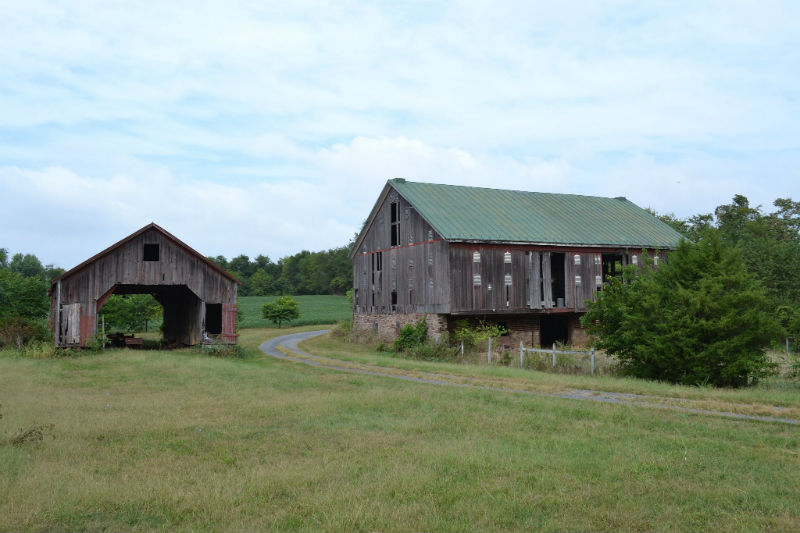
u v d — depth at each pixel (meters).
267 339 49.31
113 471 9.62
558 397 17.08
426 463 9.84
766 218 59.44
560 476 9.13
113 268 32.88
